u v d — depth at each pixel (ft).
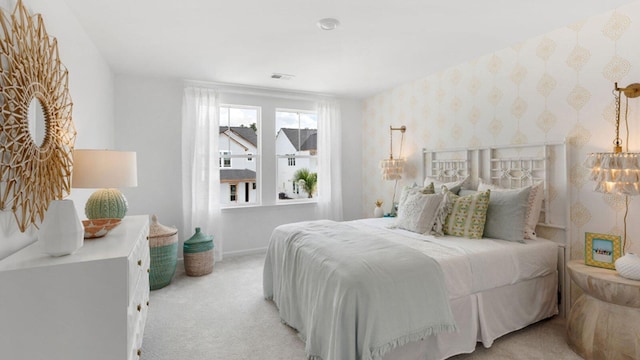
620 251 7.03
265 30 8.81
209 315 8.98
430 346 6.51
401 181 14.73
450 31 8.94
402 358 6.20
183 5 7.46
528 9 7.73
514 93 9.91
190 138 13.50
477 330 7.11
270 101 15.49
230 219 14.80
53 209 4.32
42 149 5.42
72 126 7.03
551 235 9.00
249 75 12.97
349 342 5.65
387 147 15.65
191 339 7.70
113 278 4.30
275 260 9.66
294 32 8.95
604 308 6.63
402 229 9.96
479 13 7.92
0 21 4.36
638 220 7.41
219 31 8.86
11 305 3.88
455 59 11.20
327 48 10.15
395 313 5.85
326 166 16.34
